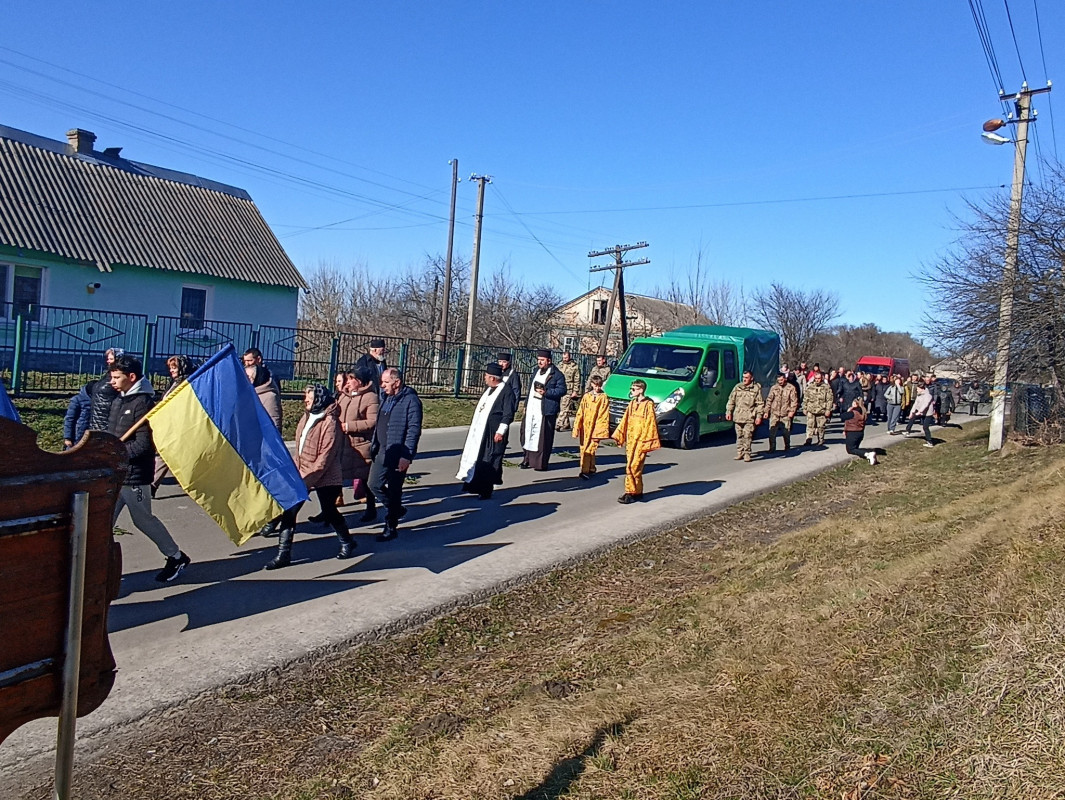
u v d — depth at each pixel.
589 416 11.73
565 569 7.34
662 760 3.44
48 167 22.30
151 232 22.80
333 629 5.58
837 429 21.89
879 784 3.05
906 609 4.75
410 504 9.61
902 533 7.37
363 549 7.59
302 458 7.08
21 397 13.20
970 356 15.39
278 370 19.36
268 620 5.70
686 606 5.99
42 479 2.01
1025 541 5.84
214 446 5.59
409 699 4.64
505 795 3.36
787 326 46.69
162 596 6.09
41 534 2.01
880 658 4.11
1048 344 14.09
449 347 22.03
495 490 10.70
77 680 2.09
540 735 3.87
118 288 21.53
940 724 3.36
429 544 7.88
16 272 19.81
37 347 15.84
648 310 51.75
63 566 2.07
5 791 3.61
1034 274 13.86
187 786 3.70
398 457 7.79
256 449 5.82
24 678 1.99
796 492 11.41
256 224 26.27
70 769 2.10
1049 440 14.34
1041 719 3.24
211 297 23.52
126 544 7.34
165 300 22.52
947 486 11.23
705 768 3.33
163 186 24.97
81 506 2.08
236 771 3.83
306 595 6.25
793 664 4.22
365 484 8.98
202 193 25.89
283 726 4.29
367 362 10.99
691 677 4.34
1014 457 13.51
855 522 8.44
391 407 7.89
